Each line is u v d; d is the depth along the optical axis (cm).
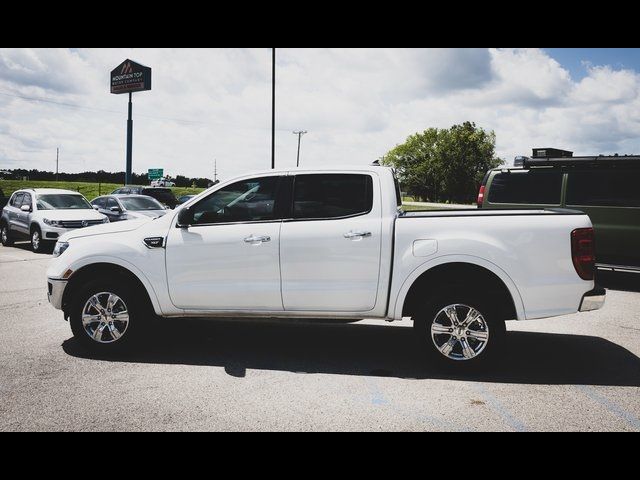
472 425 358
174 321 671
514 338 600
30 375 461
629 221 873
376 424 359
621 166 880
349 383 443
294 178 509
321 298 490
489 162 7725
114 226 552
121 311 524
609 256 895
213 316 518
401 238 473
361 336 604
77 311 521
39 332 614
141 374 465
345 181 500
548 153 981
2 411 381
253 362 502
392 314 480
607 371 476
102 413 378
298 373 469
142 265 517
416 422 363
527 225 457
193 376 460
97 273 539
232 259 503
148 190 2158
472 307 457
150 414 376
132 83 4397
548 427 355
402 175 9144
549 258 453
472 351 461
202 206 522
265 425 357
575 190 920
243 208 515
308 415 374
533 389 429
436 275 481
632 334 618
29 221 1484
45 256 1373
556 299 453
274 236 495
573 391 425
